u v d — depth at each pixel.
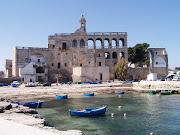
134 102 49.03
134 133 26.53
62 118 34.00
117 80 97.88
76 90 69.19
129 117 34.41
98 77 95.44
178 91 63.91
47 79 95.75
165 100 51.16
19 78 88.94
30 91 65.00
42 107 43.72
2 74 124.88
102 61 98.69
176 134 26.09
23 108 34.16
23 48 97.44
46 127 22.86
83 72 92.94
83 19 109.00
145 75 104.06
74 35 106.06
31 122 24.33
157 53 107.56
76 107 43.44
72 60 104.81
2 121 23.05
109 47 106.19
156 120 32.44
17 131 18.89
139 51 112.44
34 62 92.38
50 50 102.88
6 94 59.81
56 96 57.62
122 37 107.75
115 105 45.22
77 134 20.66
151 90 67.00
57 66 103.31
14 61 97.38
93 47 106.38
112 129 28.11
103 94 65.62
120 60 98.81
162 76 105.19
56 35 104.50
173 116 34.75
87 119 33.31
